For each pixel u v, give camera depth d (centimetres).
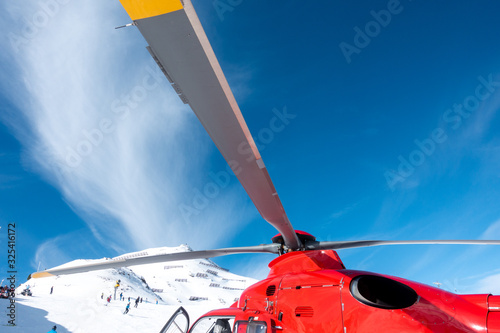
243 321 346
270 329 328
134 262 371
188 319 392
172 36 140
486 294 315
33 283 7994
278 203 277
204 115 184
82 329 2273
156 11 130
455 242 375
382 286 314
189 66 153
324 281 340
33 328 1930
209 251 401
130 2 126
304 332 324
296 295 347
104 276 9375
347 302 315
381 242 387
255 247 422
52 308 2870
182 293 14662
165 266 19262
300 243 402
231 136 196
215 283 17675
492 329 281
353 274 335
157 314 3841
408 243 384
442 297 317
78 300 4038
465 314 298
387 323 294
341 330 308
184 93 171
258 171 229
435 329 287
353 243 392
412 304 304
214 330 389
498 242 357
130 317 3152
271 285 378
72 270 355
